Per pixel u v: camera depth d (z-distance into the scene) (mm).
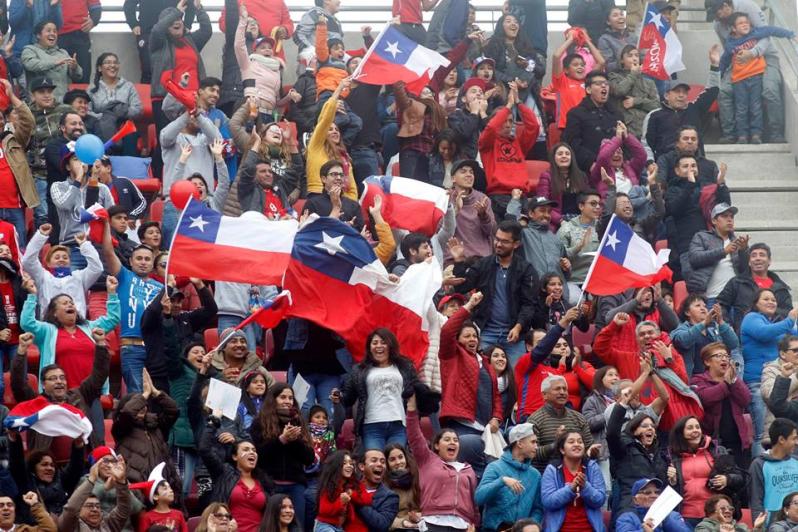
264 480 45938
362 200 55812
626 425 48344
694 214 60375
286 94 65688
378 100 65688
